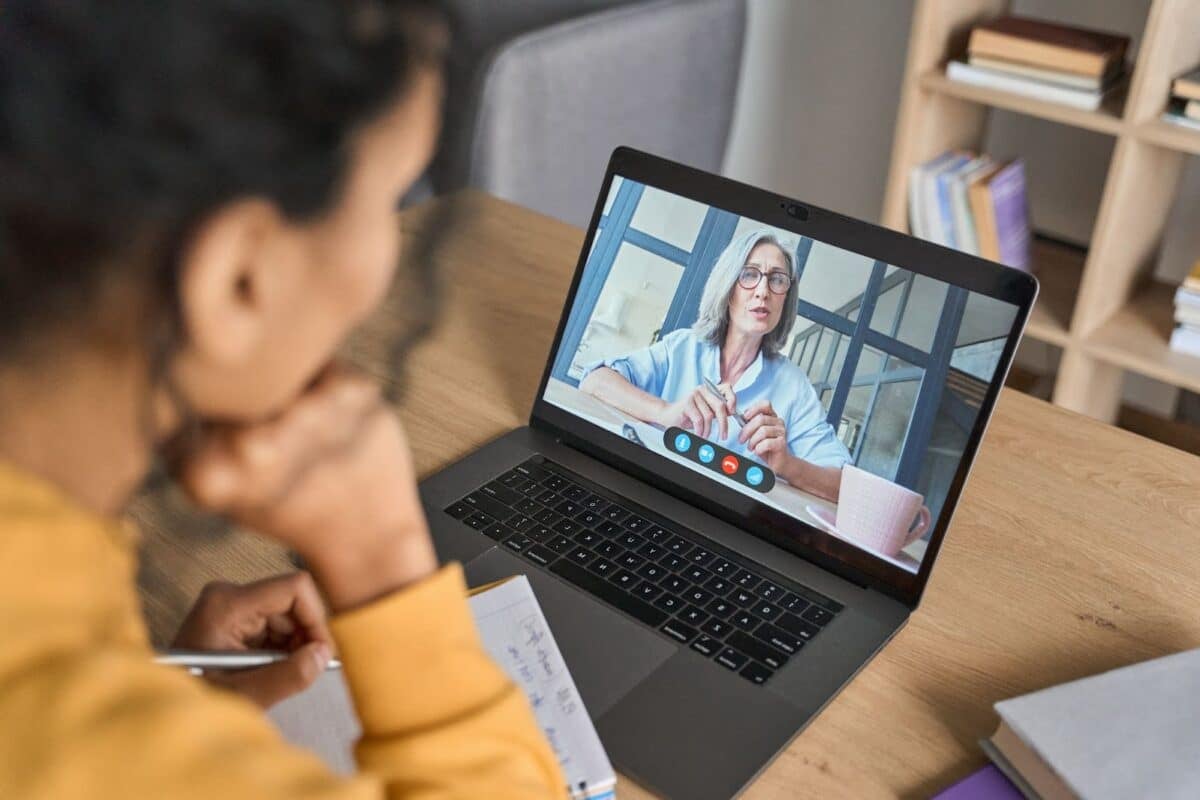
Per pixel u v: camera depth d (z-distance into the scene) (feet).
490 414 3.50
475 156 6.95
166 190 1.08
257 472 1.46
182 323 1.16
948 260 2.84
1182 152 7.24
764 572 2.91
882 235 2.94
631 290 3.31
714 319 3.17
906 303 2.89
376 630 1.55
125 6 1.05
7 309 1.14
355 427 1.53
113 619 1.26
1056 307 7.28
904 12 8.45
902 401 2.87
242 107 1.08
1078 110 6.56
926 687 2.58
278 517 1.52
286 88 1.10
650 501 3.15
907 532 2.83
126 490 1.35
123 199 1.08
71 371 1.19
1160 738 2.21
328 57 1.10
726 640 2.67
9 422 1.21
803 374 3.02
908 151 7.29
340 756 2.21
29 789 1.07
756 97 9.53
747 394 3.10
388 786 1.50
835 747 2.41
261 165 1.10
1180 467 3.34
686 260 3.23
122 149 1.07
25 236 1.11
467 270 4.26
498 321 3.96
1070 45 6.56
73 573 1.21
